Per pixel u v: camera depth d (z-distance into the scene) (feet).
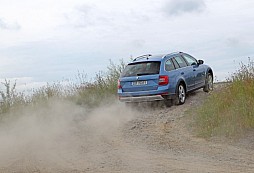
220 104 42.34
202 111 42.52
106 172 28.78
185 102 51.98
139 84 50.03
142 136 39.14
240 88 44.34
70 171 29.68
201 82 56.44
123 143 37.17
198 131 38.58
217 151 32.60
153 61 50.62
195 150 33.32
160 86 49.19
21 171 30.63
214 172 27.35
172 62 51.80
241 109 38.68
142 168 29.19
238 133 35.83
